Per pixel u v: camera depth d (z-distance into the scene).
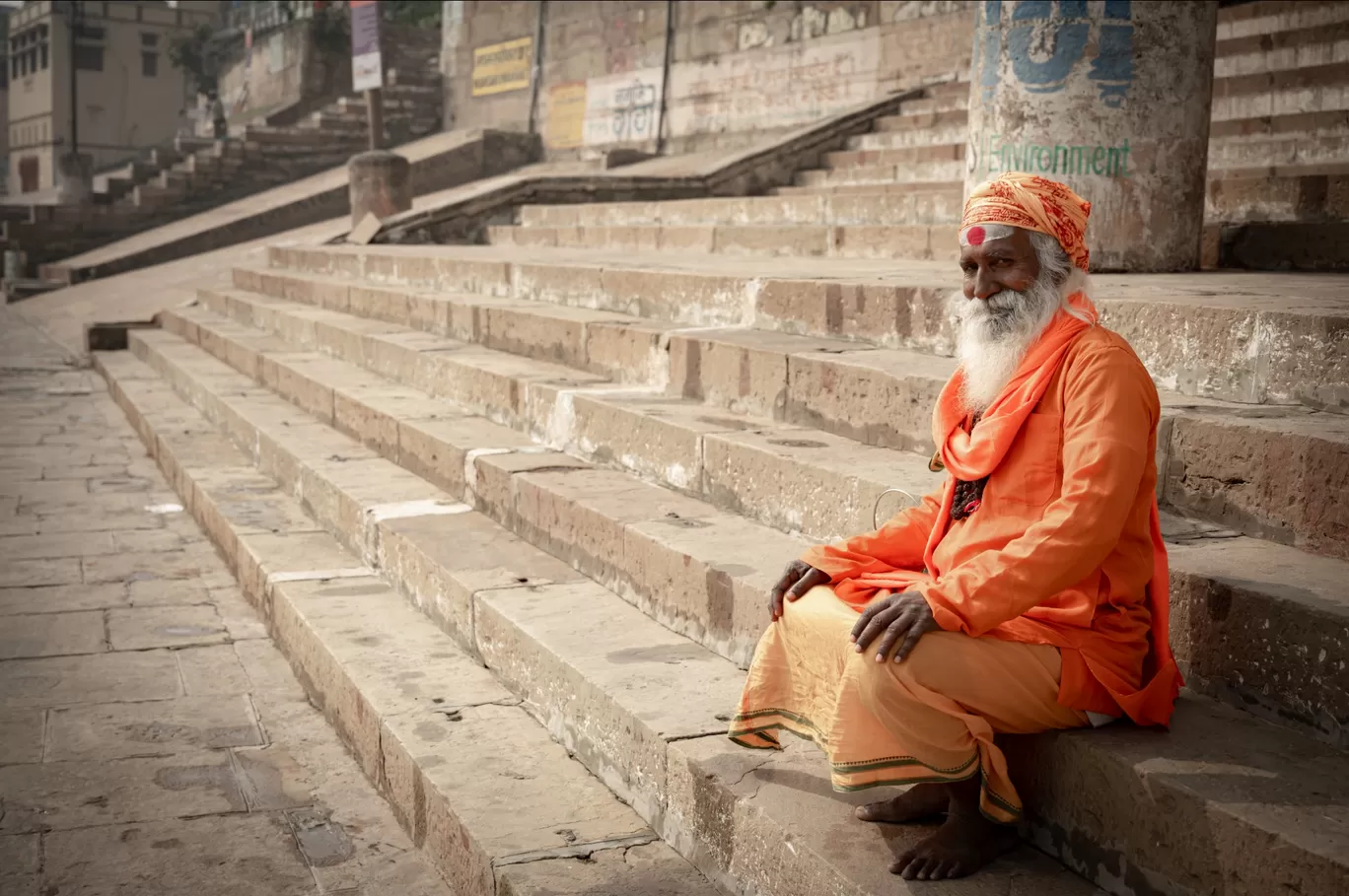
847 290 5.12
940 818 2.55
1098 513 2.26
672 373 5.45
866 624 2.34
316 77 29.22
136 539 6.58
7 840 3.39
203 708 4.38
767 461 4.03
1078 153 5.56
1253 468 2.96
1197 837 2.06
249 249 18.92
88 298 17.81
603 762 3.29
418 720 3.67
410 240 13.77
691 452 4.48
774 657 2.68
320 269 12.68
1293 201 6.41
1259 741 2.32
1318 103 8.39
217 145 24.00
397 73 25.09
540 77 22.03
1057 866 2.38
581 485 4.70
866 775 2.38
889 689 2.30
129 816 3.55
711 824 2.78
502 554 4.62
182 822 3.53
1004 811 2.36
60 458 8.66
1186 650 2.64
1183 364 3.74
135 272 19.06
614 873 2.82
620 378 5.91
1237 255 6.00
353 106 24.89
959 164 11.53
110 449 9.03
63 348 14.71
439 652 4.25
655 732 3.00
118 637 5.09
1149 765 2.20
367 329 8.70
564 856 2.89
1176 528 3.05
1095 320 2.46
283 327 10.38
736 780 2.75
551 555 4.61
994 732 2.40
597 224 13.13
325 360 8.83
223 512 6.23
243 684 4.62
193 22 57.59
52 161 55.22
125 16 55.88
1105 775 2.26
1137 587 2.42
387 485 5.78
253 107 35.22
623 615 3.92
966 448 2.53
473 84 24.19
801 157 14.22
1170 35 5.49
